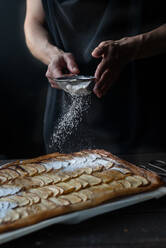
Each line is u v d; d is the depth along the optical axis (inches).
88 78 34.3
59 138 44.9
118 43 38.4
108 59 36.9
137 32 44.1
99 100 44.6
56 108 47.9
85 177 31.4
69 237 24.9
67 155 36.7
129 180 31.0
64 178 31.0
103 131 45.4
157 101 45.0
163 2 43.3
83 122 44.9
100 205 27.5
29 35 46.1
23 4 64.9
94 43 44.3
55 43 47.3
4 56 67.0
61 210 26.2
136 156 39.3
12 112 69.4
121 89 44.4
